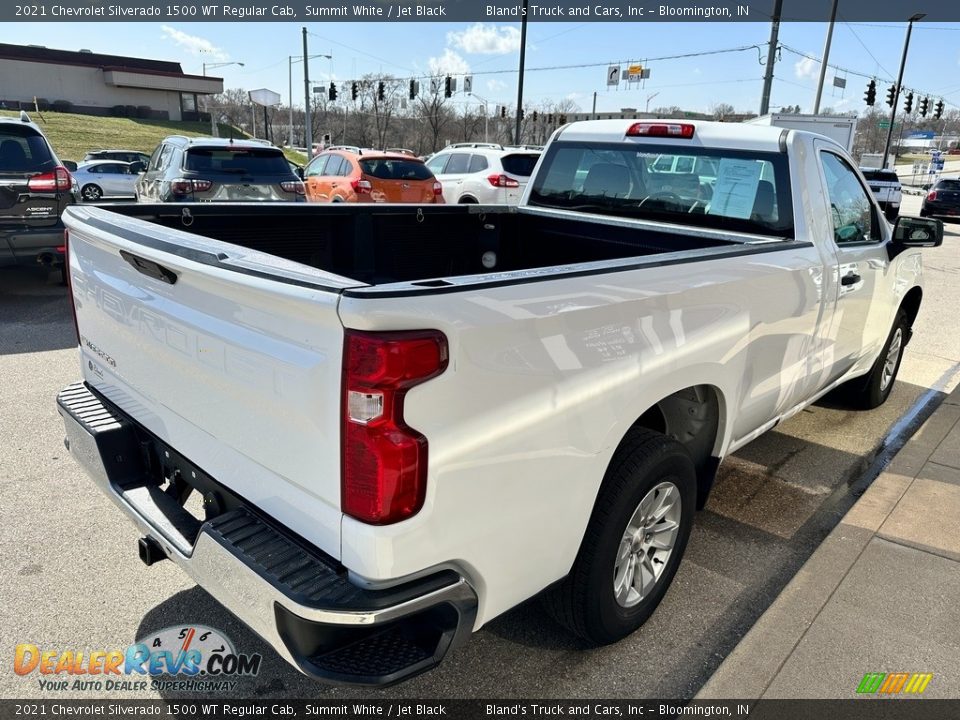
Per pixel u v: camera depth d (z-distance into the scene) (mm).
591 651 2674
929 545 3344
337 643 1825
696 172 3752
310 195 14242
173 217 3215
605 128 4164
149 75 72750
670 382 2412
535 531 2057
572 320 1989
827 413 5203
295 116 81688
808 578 3072
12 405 4785
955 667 2574
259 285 1753
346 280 1704
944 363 6617
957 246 16562
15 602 2830
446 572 1846
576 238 4184
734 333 2729
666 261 2357
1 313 7234
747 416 3141
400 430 1651
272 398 1829
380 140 68188
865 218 4082
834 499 3926
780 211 3424
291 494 1875
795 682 2486
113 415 2645
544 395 1939
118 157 26484
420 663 1825
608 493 2350
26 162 7215
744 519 3682
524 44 24391
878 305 4352
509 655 2641
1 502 3547
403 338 1609
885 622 2803
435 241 4148
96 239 2500
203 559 1976
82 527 3359
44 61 68562
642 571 2691
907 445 4516
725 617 2893
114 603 2852
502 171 13531
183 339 2104
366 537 1691
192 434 2203
